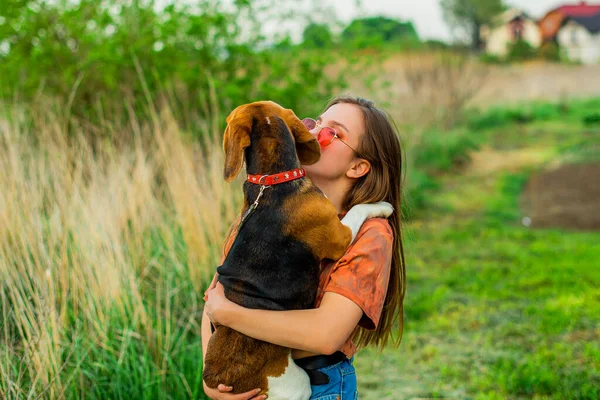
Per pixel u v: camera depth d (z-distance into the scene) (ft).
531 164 45.91
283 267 6.68
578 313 17.74
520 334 16.66
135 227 14.48
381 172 7.67
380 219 7.34
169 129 16.96
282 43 23.02
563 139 55.31
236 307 6.56
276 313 6.47
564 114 70.13
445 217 31.09
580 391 13.15
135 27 21.12
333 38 24.52
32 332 10.54
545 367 14.24
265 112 7.33
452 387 13.88
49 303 10.93
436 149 43.68
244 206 7.18
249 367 6.68
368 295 6.61
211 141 19.20
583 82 95.14
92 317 11.64
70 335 11.68
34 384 9.50
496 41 198.18
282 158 7.03
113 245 12.98
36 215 12.39
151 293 13.89
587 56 196.95
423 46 56.29
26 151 14.98
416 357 15.51
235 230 7.64
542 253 24.73
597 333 16.48
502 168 44.62
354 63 24.12
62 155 14.20
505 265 23.09
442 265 23.47
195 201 15.70
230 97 20.77
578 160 46.44
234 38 22.39
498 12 134.92
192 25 21.24
